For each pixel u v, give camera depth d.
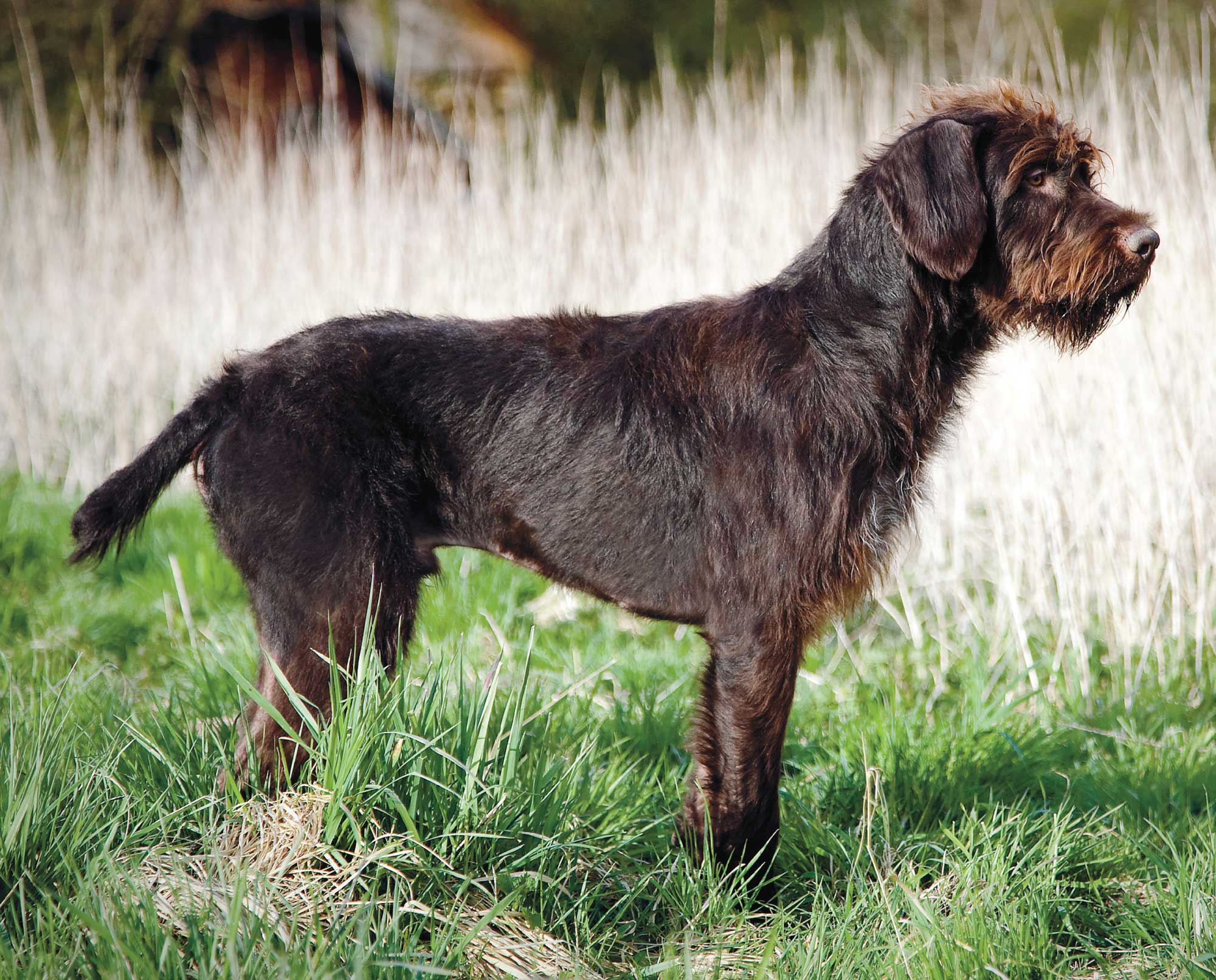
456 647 4.80
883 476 3.31
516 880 2.90
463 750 3.11
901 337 3.32
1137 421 5.26
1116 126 5.42
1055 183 3.42
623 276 7.15
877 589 4.87
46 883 2.73
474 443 3.43
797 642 3.28
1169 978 2.85
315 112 11.19
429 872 2.83
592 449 3.38
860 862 3.34
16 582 5.87
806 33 15.96
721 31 16.77
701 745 3.32
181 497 7.30
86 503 3.30
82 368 8.38
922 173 3.22
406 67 9.59
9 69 13.46
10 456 8.50
